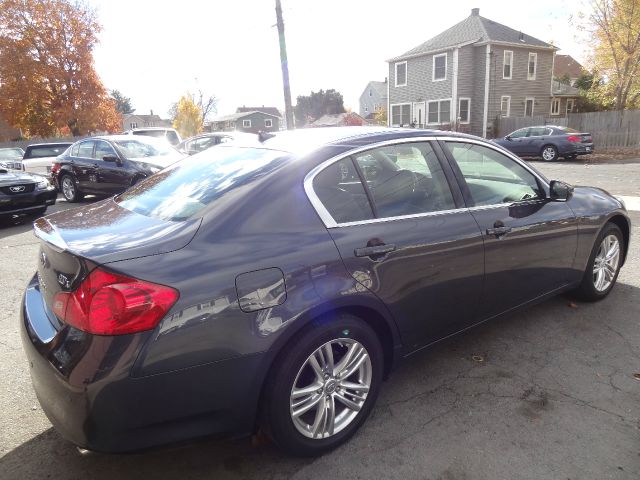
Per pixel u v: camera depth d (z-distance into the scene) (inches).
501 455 95.2
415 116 1334.9
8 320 164.2
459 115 1226.6
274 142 115.6
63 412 77.9
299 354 88.9
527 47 1227.9
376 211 104.0
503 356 133.3
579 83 1449.3
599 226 154.9
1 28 1310.3
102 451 77.2
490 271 121.9
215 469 93.7
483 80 1203.9
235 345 81.5
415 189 112.7
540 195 141.1
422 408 111.0
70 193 456.1
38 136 1499.8
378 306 99.5
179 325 77.0
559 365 127.8
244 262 83.9
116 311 74.0
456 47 1189.7
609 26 877.2
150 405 76.7
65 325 79.7
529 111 1290.6
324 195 98.4
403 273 103.2
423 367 128.9
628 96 966.4
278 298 85.5
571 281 152.0
